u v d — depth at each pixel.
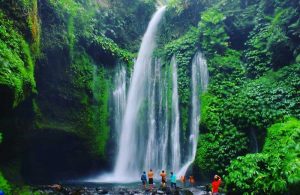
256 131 16.45
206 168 17.20
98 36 23.16
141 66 25.08
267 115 16.27
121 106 22.84
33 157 19.00
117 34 25.83
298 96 16.53
